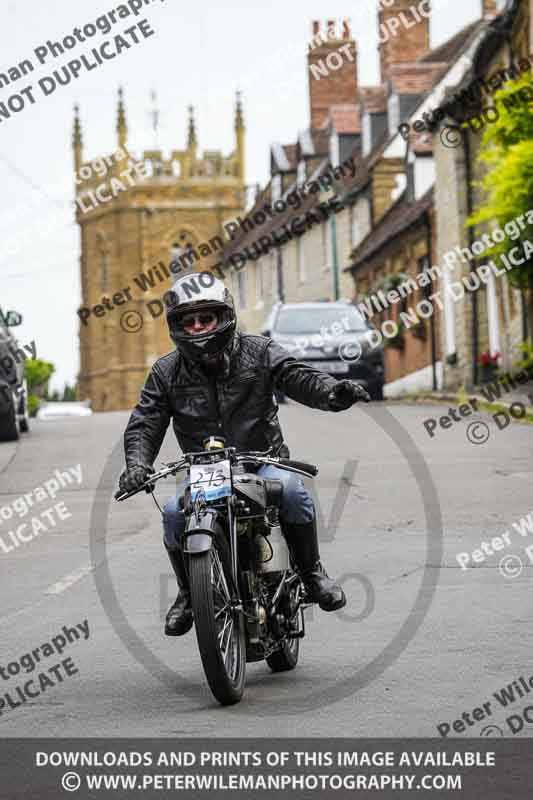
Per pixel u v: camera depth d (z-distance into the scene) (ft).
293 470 36.81
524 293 150.51
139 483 36.70
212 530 34.60
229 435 37.96
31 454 113.09
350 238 301.22
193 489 35.53
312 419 131.03
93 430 142.10
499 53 175.32
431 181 247.09
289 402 159.43
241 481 35.91
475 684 35.73
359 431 114.93
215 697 34.63
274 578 37.06
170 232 540.11
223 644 35.32
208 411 37.88
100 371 557.33
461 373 197.98
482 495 73.97
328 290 317.01
